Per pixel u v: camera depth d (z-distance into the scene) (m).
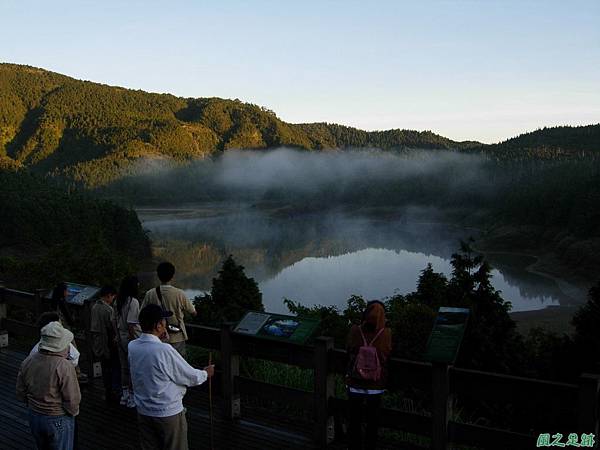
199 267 102.00
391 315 17.55
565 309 60.69
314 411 5.40
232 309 26.78
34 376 4.38
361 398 4.67
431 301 26.14
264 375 7.63
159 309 4.35
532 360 20.58
